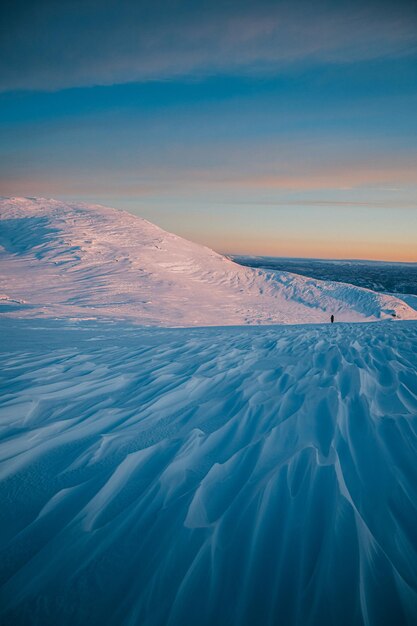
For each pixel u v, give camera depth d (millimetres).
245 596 1223
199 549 1412
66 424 2646
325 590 1228
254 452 2172
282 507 1635
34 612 1173
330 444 2252
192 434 2406
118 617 1156
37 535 1518
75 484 1898
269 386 3531
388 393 3287
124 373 4148
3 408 2875
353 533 1449
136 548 1424
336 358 4785
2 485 1885
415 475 1949
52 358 5129
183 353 5539
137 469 2020
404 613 1149
